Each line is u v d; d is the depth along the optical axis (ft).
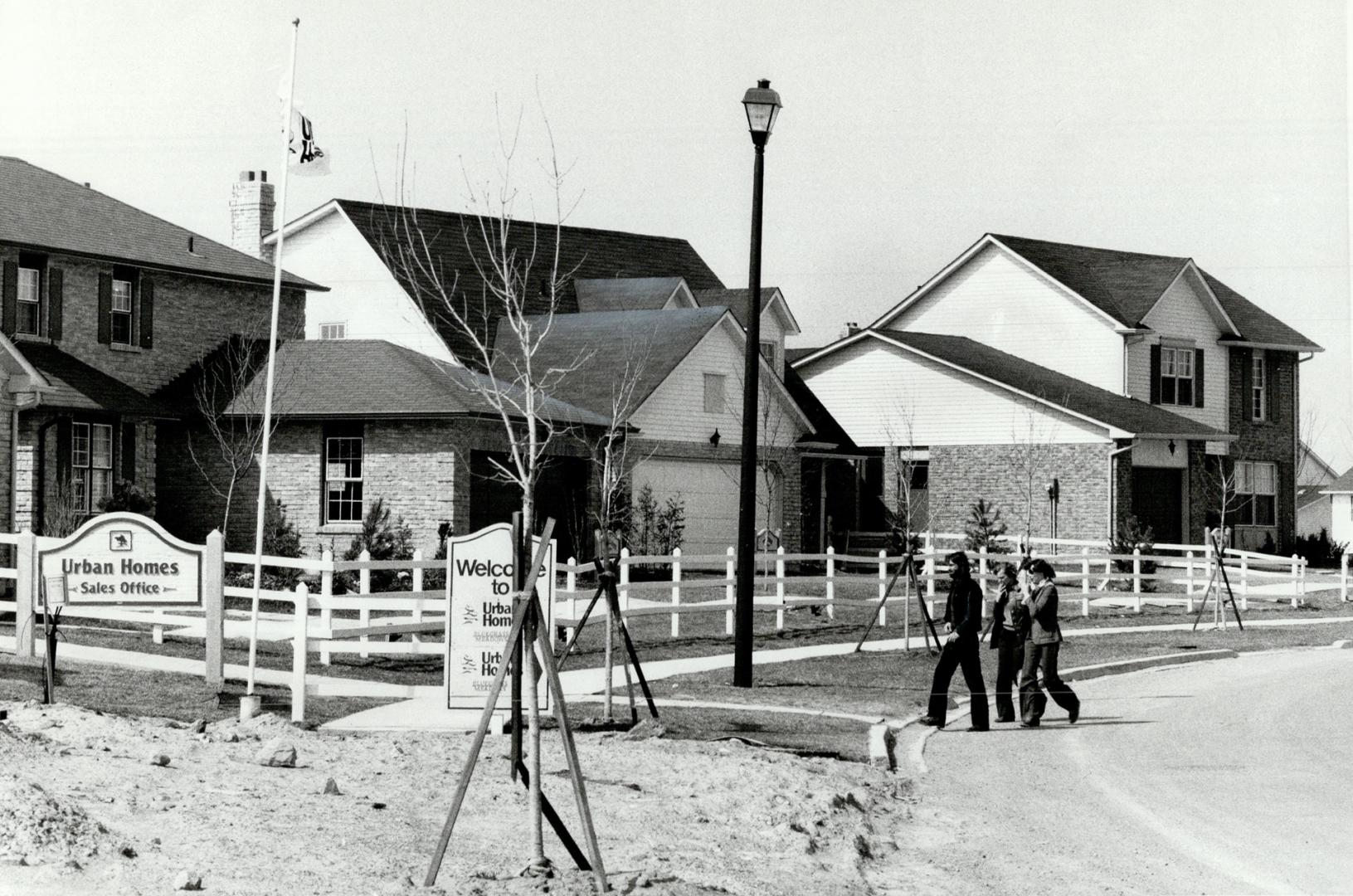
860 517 165.37
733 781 46.62
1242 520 178.81
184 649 74.69
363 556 94.07
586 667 74.59
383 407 110.01
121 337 119.55
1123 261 175.52
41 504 103.50
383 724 55.57
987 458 157.07
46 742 46.09
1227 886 36.29
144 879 30.50
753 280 70.13
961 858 39.32
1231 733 61.82
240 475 112.78
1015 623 65.21
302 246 153.69
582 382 129.59
